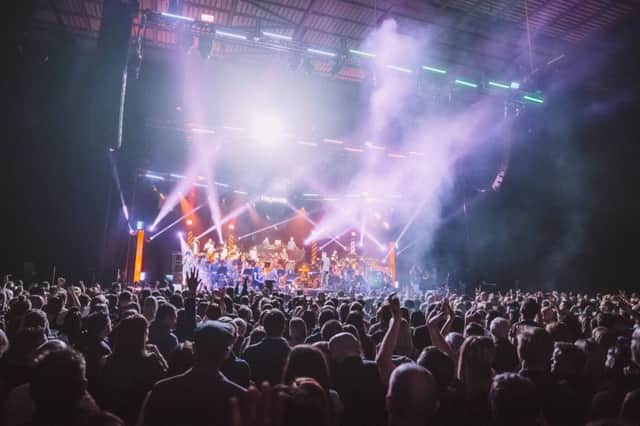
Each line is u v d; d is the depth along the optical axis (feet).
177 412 7.75
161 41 51.85
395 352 14.43
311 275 73.92
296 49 40.75
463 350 9.55
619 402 8.63
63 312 19.43
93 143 26.73
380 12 48.03
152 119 55.42
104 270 51.80
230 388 8.02
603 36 50.47
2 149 44.70
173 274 64.23
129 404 9.95
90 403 6.89
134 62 38.68
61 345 9.53
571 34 51.01
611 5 46.11
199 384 7.97
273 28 49.75
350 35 52.03
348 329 13.70
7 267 46.55
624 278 54.85
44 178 48.55
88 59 51.08
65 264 48.67
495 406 6.98
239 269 64.90
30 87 47.26
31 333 9.94
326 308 18.26
